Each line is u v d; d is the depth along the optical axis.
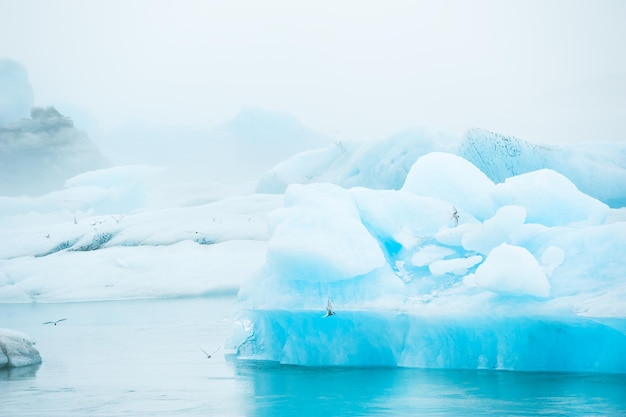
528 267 16.36
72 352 24.22
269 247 18.64
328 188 20.58
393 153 59.38
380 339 18.83
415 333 18.41
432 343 18.25
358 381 17.12
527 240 18.19
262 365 20.08
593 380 15.95
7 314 37.25
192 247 49.81
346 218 18.89
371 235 19.39
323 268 18.27
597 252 16.86
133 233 52.56
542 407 14.08
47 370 20.77
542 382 15.98
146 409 15.51
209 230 52.34
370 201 20.20
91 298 43.97
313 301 18.61
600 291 15.98
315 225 18.69
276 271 19.19
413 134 58.88
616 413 13.58
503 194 20.02
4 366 21.34
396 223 19.88
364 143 65.88
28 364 21.70
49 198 71.00
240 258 47.91
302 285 18.97
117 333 28.84
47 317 35.34
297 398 15.86
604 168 49.09
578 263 16.89
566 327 16.45
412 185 21.36
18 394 17.34
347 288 18.52
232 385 17.55
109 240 52.44
